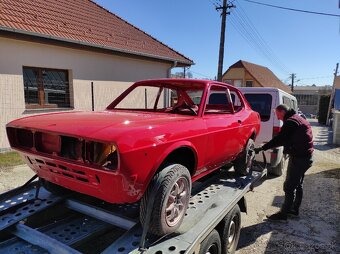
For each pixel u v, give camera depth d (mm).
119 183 2318
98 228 3180
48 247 2590
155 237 2605
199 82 3816
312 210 5246
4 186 5492
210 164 3668
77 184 2635
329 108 25750
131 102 8977
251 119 4848
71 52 10094
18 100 8617
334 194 6117
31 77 9156
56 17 10961
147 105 8758
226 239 3346
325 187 6590
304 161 4555
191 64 15406
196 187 3930
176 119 3121
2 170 6484
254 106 6645
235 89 4742
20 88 8641
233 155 4316
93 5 14773
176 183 2680
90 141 2371
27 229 2842
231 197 3559
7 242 2824
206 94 3668
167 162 2766
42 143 2760
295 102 9914
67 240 2939
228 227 3357
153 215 2492
